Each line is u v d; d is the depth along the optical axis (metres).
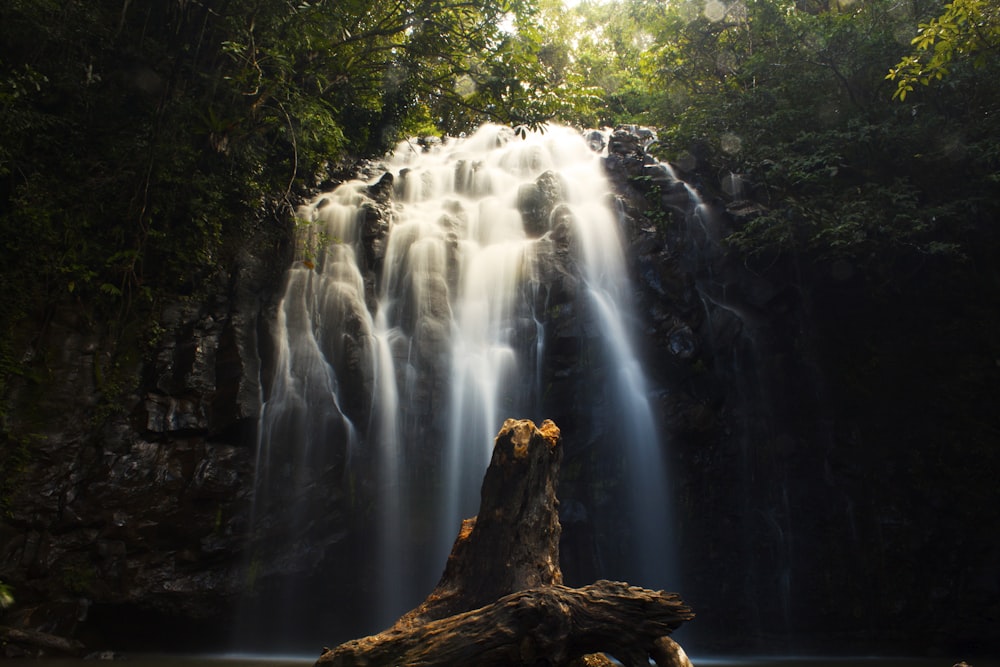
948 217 12.57
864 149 13.93
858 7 16.78
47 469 9.38
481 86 14.37
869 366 13.04
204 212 11.48
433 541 11.12
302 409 11.03
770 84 15.93
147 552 9.67
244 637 10.21
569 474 11.53
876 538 12.18
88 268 10.49
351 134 15.79
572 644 4.83
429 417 11.57
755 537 12.02
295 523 10.52
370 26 14.31
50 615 8.95
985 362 12.71
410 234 12.87
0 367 9.35
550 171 14.27
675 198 13.87
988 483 12.18
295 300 11.95
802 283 13.05
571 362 11.89
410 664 4.74
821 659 10.57
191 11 12.03
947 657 11.11
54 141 10.75
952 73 13.41
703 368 12.16
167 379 10.45
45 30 10.61
